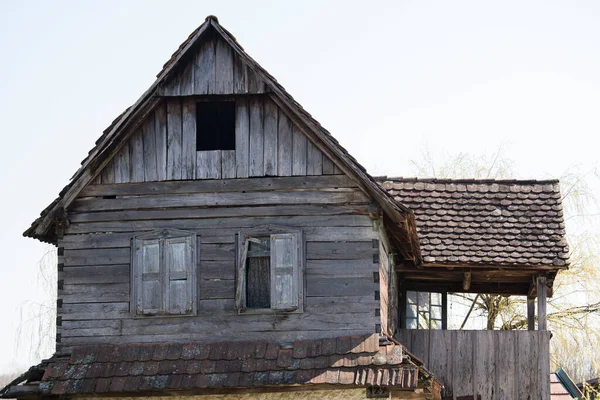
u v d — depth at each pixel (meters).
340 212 21.62
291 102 21.62
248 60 21.70
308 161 21.86
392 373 20.27
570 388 29.05
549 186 26.12
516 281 26.33
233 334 21.53
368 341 20.84
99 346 21.72
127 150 22.36
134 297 21.94
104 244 22.19
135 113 22.03
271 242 21.67
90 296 22.06
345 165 21.64
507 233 25.06
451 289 27.16
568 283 30.72
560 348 30.23
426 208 25.73
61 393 20.86
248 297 21.83
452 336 24.86
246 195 21.94
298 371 20.58
